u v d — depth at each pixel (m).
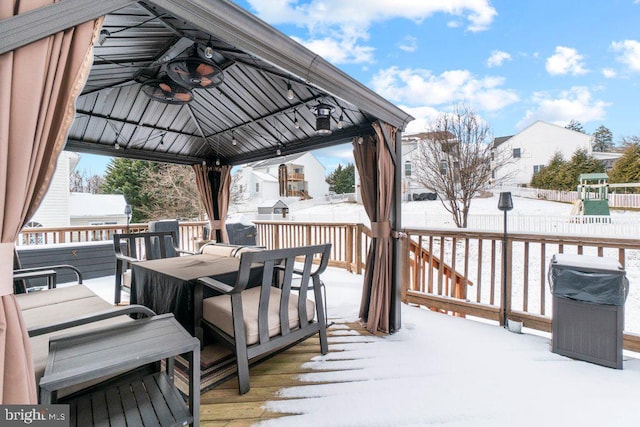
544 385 2.01
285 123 3.83
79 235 5.66
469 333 2.85
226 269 2.62
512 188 16.48
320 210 17.22
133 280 2.93
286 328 2.12
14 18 0.94
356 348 2.56
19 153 0.99
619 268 2.20
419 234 3.65
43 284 4.30
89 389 1.46
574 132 15.87
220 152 5.69
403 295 3.77
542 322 2.76
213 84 2.74
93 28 1.13
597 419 1.69
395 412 1.76
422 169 11.49
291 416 1.73
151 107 3.99
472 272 6.46
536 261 6.53
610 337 2.21
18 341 1.03
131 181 13.53
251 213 17.41
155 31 2.41
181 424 1.31
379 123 2.77
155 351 1.31
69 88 1.10
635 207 12.32
